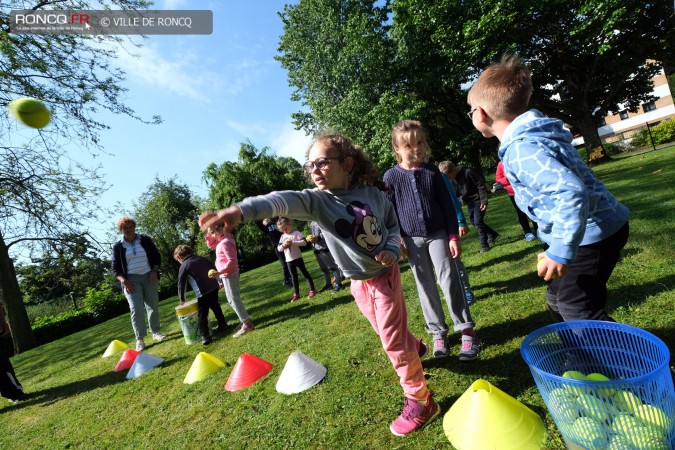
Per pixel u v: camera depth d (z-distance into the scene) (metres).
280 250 5.76
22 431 3.32
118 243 5.30
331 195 1.96
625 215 1.75
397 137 2.66
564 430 1.47
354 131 20.16
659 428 1.32
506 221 7.81
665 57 16.53
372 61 18.92
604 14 14.22
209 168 27.41
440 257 2.55
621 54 16.81
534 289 3.39
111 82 11.00
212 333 5.00
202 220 1.46
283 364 3.20
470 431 1.71
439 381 2.33
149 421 2.85
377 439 1.93
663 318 2.30
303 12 22.28
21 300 10.84
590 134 18.62
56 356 6.89
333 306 4.69
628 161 15.07
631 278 2.96
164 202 28.86
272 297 6.57
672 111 36.31
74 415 3.38
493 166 34.19
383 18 21.78
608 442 1.36
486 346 2.60
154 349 4.96
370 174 2.11
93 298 15.83
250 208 1.56
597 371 1.78
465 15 16.14
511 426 1.67
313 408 2.36
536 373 1.54
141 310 5.29
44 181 11.36
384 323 1.98
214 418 2.60
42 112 2.35
